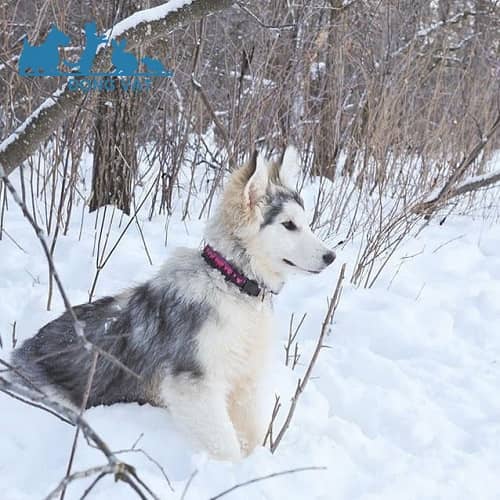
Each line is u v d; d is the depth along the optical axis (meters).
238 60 3.52
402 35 4.04
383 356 2.52
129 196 3.33
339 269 3.03
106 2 3.19
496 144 4.40
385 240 2.99
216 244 2.06
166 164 3.39
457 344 2.58
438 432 2.12
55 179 3.02
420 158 3.98
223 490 1.79
